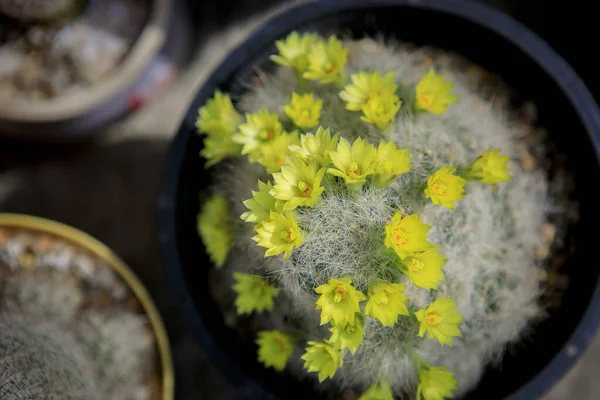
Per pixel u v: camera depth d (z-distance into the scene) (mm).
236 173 348
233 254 354
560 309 376
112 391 434
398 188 299
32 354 377
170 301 516
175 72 528
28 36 487
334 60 326
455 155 323
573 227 386
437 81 319
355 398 371
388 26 396
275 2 540
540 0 516
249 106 361
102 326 438
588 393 491
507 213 351
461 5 380
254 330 386
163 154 535
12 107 473
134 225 528
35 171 536
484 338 349
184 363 511
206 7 544
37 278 441
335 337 277
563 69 377
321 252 282
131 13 498
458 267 315
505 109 402
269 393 373
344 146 273
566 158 393
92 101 475
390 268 283
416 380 333
